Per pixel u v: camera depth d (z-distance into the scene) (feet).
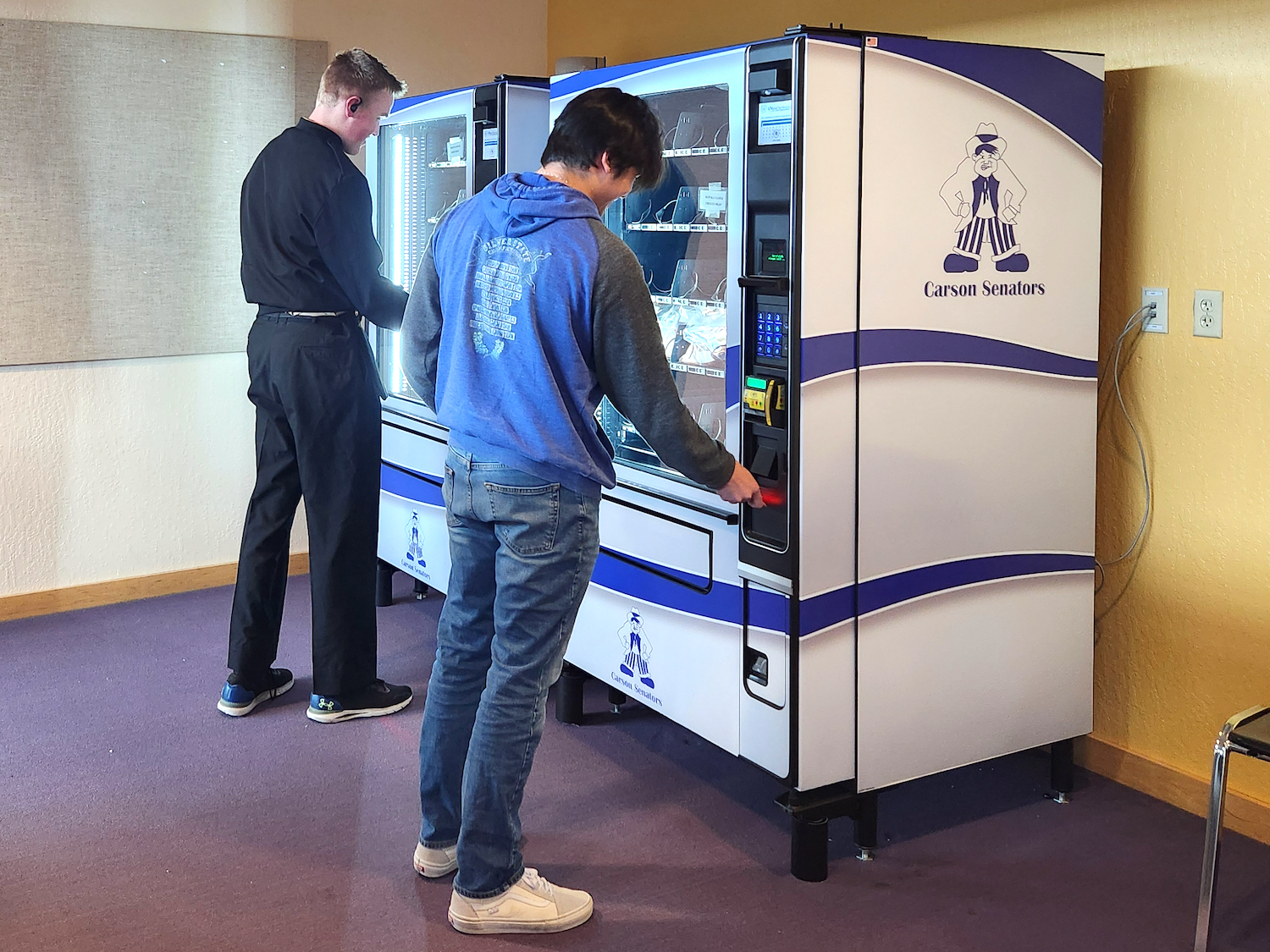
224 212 14.11
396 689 11.07
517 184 7.05
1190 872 8.34
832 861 8.50
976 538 8.65
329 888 8.04
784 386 7.84
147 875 8.14
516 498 7.00
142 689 11.47
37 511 13.46
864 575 8.18
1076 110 8.62
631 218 10.00
